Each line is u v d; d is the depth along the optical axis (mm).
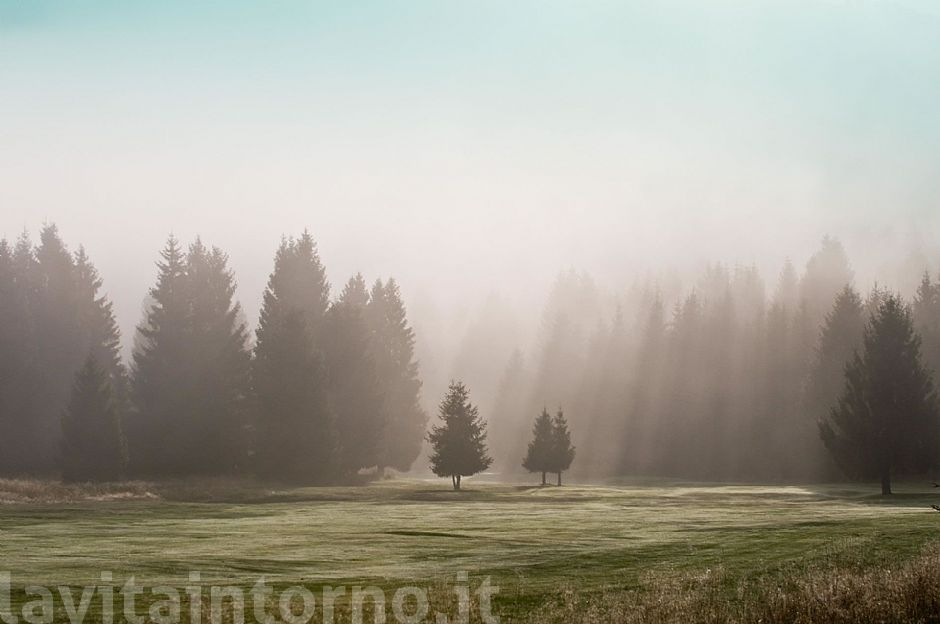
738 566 24438
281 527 39375
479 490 74750
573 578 23156
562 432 84625
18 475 79625
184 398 89125
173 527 39688
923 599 17172
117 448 71938
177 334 90625
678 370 120438
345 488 74812
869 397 68375
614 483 98250
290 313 85125
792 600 17594
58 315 100500
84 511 48000
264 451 83750
